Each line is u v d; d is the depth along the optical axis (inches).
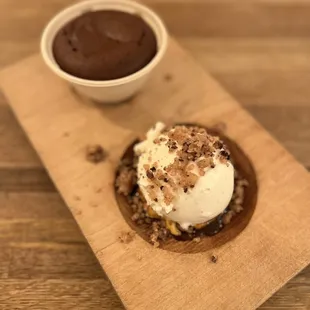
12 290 9.1
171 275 8.5
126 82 9.8
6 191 10.4
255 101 11.8
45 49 10.2
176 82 11.3
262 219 9.1
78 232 9.9
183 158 8.7
